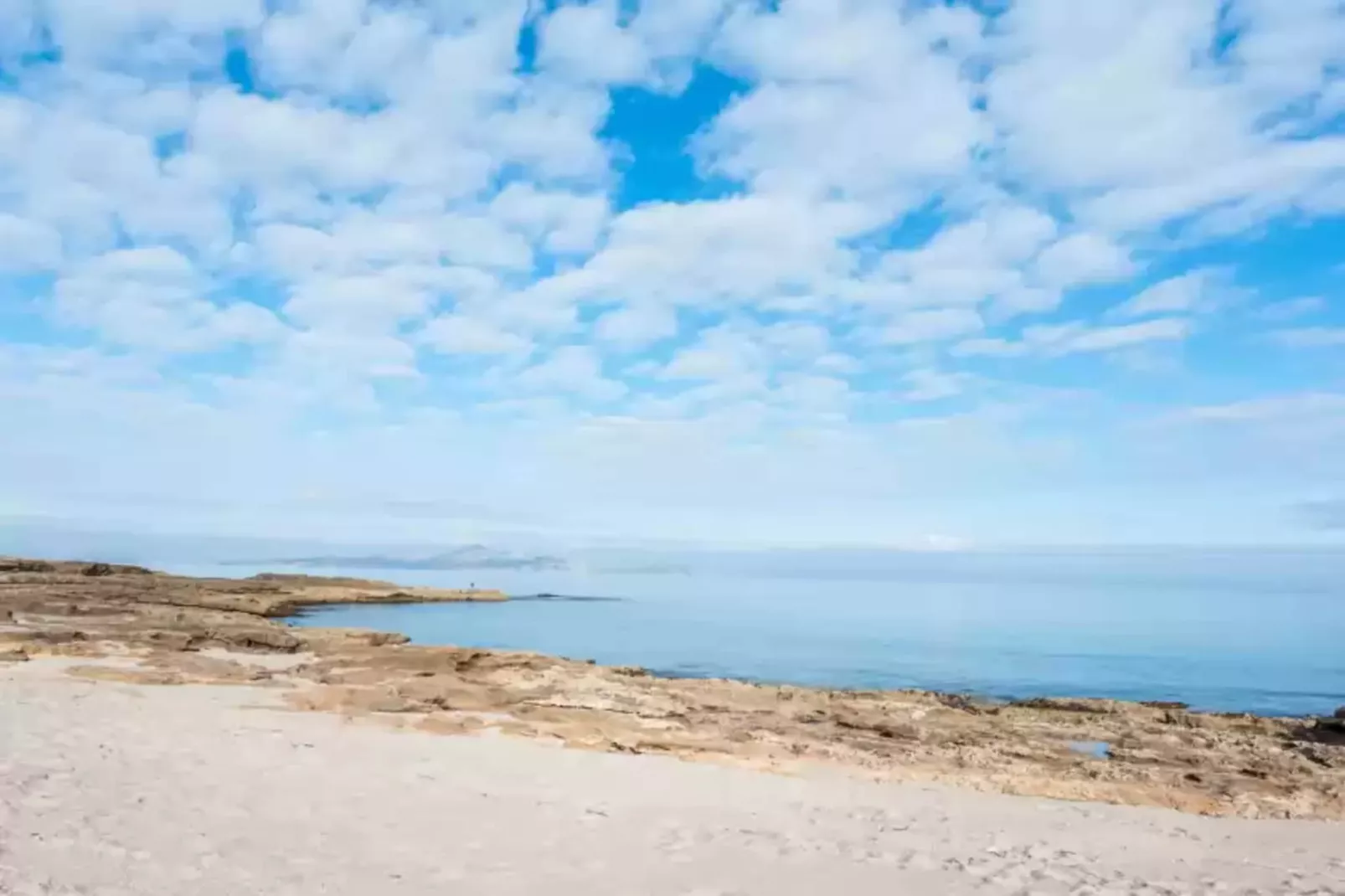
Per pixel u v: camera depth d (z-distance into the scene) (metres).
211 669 21.38
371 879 7.19
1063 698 24.44
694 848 8.95
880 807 12.00
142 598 40.72
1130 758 17.58
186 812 8.57
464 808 9.96
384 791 10.46
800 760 15.91
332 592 65.25
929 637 56.84
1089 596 162.00
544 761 13.53
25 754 10.39
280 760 11.69
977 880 8.38
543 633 50.69
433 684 20.55
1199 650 49.59
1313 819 13.55
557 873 7.80
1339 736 19.98
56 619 28.73
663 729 17.78
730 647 45.59
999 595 167.00
